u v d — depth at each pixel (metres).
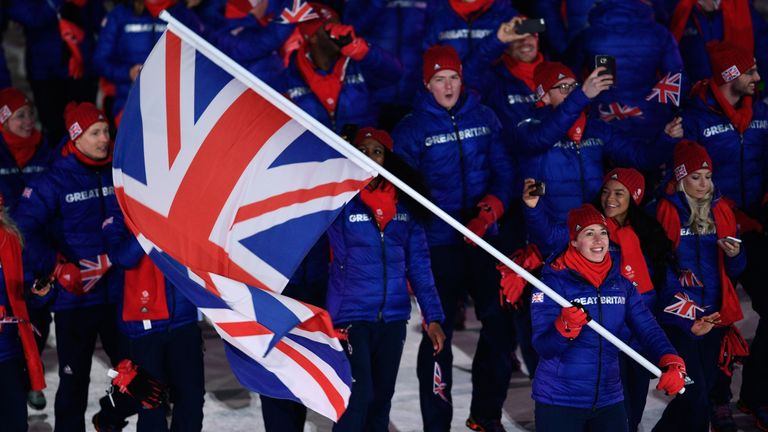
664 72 35.97
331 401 23.86
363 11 39.88
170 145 23.97
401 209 27.23
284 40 36.97
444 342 29.66
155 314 26.94
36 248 28.72
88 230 29.22
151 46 40.34
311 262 29.42
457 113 30.81
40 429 31.39
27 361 26.72
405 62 39.97
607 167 32.28
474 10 36.12
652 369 24.08
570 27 40.16
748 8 39.09
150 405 26.48
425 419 29.42
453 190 30.78
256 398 33.31
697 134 32.22
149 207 23.95
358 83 33.72
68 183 29.02
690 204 28.77
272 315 23.69
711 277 28.95
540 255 28.45
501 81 34.22
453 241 30.47
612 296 24.67
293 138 24.06
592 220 24.45
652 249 28.16
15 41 66.44
